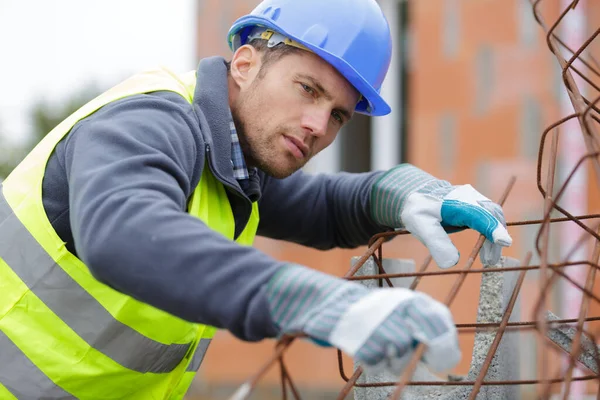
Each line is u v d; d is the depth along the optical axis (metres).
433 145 6.12
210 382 6.54
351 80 2.05
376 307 1.31
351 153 6.68
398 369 1.36
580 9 4.71
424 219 2.09
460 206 2.05
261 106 2.04
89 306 1.93
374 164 6.62
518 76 5.88
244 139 2.09
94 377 1.97
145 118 1.78
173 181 1.67
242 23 2.14
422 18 6.22
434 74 6.15
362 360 1.29
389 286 2.06
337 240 2.56
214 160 1.97
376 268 2.17
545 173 5.33
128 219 1.50
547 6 5.66
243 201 2.12
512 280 2.16
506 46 5.92
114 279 1.50
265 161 2.05
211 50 6.83
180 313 1.47
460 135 6.04
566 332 1.96
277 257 6.56
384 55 2.15
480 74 5.99
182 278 1.45
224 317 1.43
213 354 6.54
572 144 5.19
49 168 1.97
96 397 2.02
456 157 6.04
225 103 2.04
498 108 5.93
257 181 2.19
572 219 1.64
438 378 2.30
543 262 1.39
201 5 6.86
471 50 6.02
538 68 5.82
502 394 2.10
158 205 1.52
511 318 2.16
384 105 2.15
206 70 2.09
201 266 1.45
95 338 1.94
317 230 2.54
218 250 1.45
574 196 4.99
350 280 1.73
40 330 1.95
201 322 1.48
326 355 6.26
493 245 2.02
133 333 1.94
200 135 1.92
